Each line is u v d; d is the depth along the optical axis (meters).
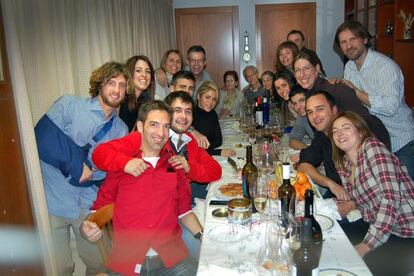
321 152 2.46
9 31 1.92
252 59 6.71
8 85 1.93
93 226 1.68
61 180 2.22
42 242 2.12
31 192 2.07
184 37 6.77
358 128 1.93
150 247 1.78
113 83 2.17
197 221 1.96
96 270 2.23
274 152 2.63
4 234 1.84
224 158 2.80
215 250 1.46
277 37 6.61
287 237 1.40
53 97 2.69
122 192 1.81
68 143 2.14
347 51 2.88
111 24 3.81
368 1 4.89
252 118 4.00
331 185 2.18
